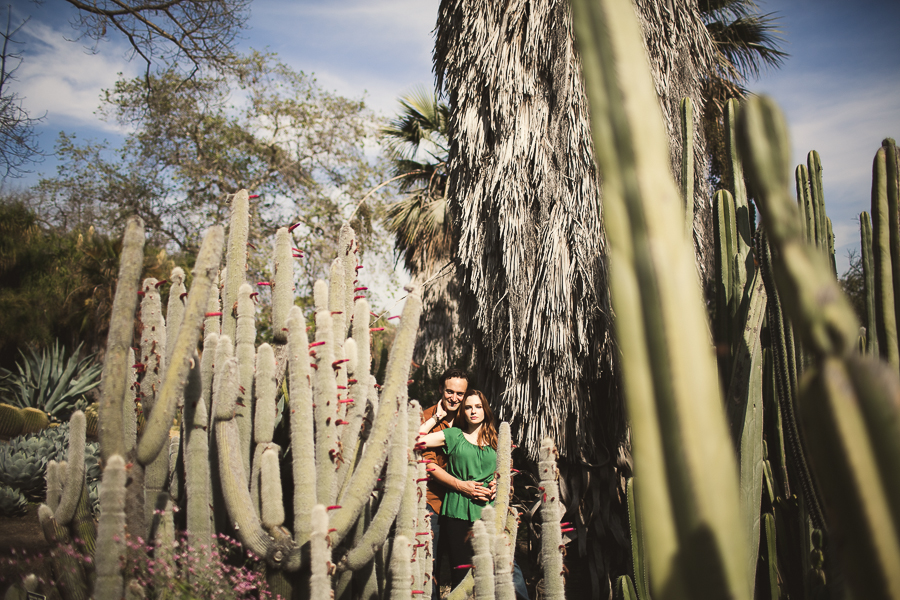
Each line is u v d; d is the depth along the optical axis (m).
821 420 0.46
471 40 4.37
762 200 0.53
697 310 0.48
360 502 1.71
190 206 15.48
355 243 2.33
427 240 9.32
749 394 1.60
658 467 0.47
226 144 15.05
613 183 0.48
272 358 1.89
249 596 1.73
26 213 12.49
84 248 12.16
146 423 1.57
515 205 4.04
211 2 9.59
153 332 1.98
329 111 15.84
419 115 9.95
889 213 1.23
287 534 1.71
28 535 3.47
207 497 1.76
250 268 13.17
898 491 0.44
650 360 0.47
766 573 2.04
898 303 1.21
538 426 3.96
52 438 5.69
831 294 0.46
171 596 1.55
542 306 3.91
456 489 2.96
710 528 0.45
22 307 10.64
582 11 0.50
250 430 1.88
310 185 15.53
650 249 0.46
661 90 4.00
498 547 1.77
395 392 1.75
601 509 3.97
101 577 1.41
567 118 4.04
